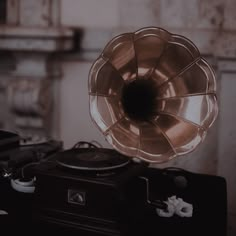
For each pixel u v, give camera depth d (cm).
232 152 225
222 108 223
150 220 149
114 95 162
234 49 216
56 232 142
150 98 171
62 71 253
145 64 167
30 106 250
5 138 187
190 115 159
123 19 236
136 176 147
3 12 259
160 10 228
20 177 168
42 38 240
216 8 219
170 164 234
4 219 149
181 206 153
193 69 160
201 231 143
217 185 173
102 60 157
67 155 154
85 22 245
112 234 138
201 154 231
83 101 252
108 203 138
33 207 148
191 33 222
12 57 261
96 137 252
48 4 248
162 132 160
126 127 158
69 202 143
